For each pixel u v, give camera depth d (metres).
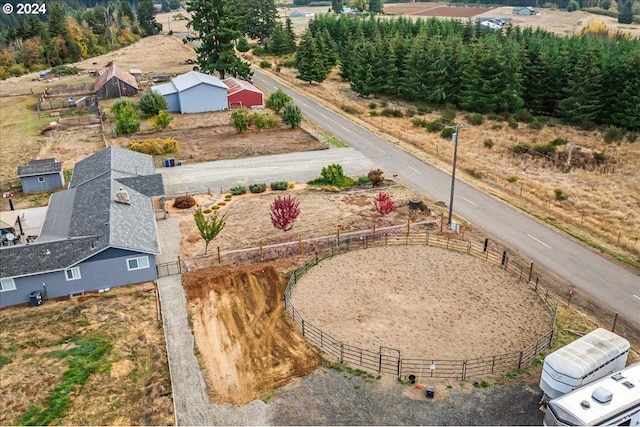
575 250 37.81
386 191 47.81
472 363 26.31
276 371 26.02
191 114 75.62
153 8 176.62
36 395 24.72
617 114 67.62
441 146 61.66
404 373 25.66
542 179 51.75
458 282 33.56
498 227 41.25
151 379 25.62
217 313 30.58
